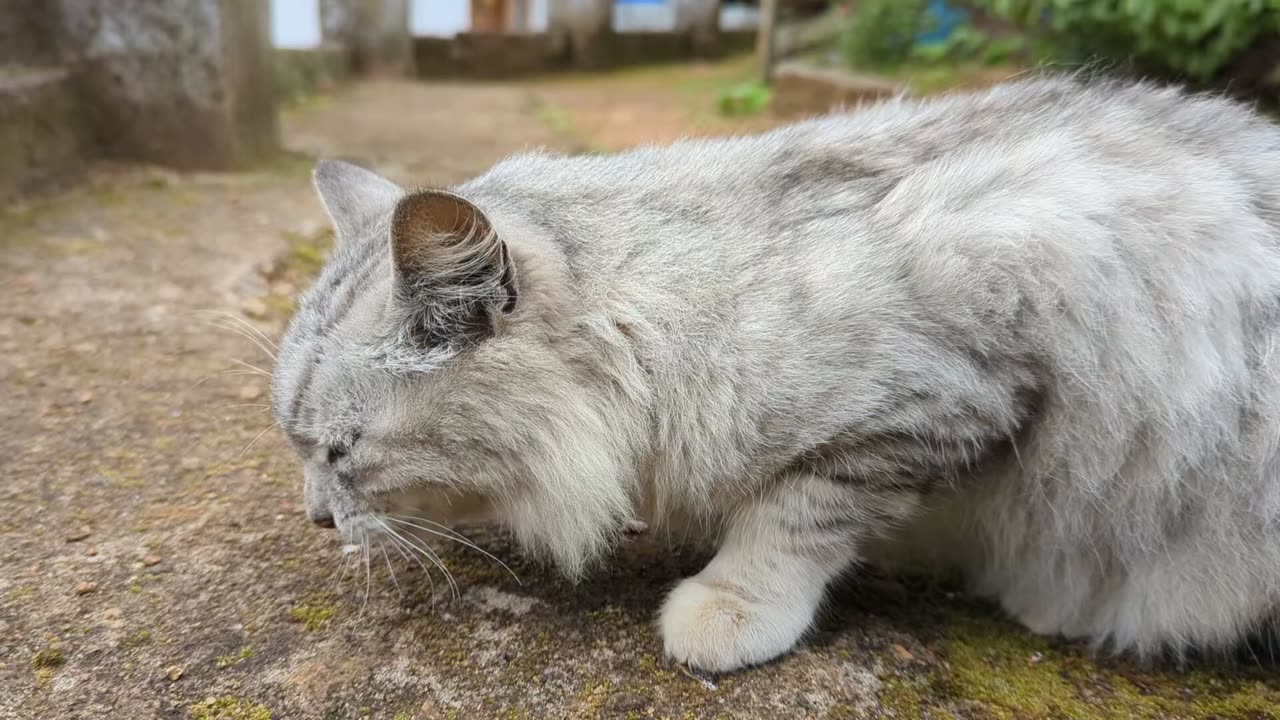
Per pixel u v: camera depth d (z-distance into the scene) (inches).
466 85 74.4
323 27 74.7
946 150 14.8
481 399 12.8
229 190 34.0
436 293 12.4
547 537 14.1
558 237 13.4
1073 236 13.1
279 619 13.5
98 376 20.5
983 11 50.6
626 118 58.0
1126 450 13.8
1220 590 14.2
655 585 15.1
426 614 13.9
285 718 11.8
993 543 15.7
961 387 13.0
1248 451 13.5
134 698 11.9
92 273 25.6
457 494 13.6
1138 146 14.4
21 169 30.2
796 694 12.8
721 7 92.4
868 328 12.7
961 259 13.0
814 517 13.6
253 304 24.9
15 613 13.3
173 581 14.2
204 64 34.7
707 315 13.0
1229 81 28.7
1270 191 14.4
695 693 12.6
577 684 12.6
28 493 16.2
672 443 13.4
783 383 12.7
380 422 12.8
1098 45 33.0
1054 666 14.4
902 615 15.5
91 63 34.0
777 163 14.7
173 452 17.8
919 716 12.6
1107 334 13.3
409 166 41.0
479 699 12.3
